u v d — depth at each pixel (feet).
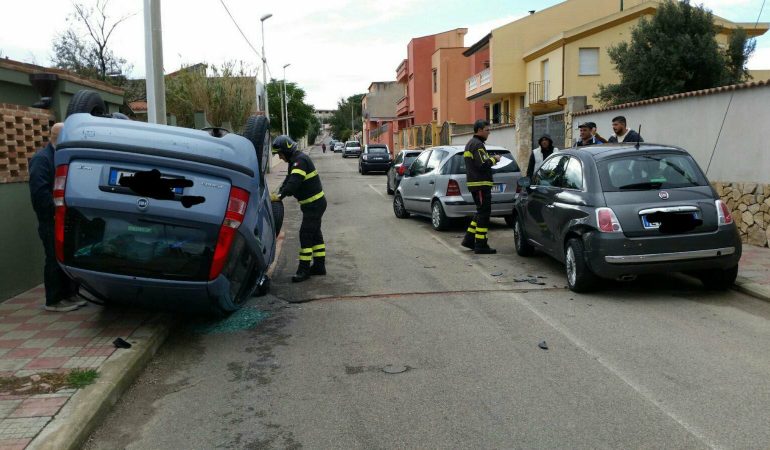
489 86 104.22
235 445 12.32
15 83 24.14
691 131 34.99
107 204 16.12
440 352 17.35
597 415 13.15
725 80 57.93
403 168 60.13
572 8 101.09
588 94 87.10
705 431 12.32
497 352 17.21
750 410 13.20
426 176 41.32
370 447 12.06
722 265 21.66
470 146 31.42
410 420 13.17
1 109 21.36
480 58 127.65
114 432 12.97
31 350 16.62
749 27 79.25
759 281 23.07
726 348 17.04
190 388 15.30
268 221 21.11
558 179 26.11
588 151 24.54
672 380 14.92
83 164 16.17
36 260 23.91
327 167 132.36
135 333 18.10
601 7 101.14
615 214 21.45
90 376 14.71
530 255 30.78
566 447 11.82
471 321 20.18
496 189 38.24
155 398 14.74
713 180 33.35
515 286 24.73
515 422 12.93
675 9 58.18
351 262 30.42
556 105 90.63
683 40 56.80
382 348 17.85
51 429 12.14
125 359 15.94
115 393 14.38
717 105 32.83
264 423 13.26
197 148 16.30
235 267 17.47
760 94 29.91
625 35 85.76
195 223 16.49
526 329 19.17
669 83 57.67
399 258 31.22
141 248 16.44
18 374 14.89
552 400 13.97
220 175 16.51
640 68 58.08
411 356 17.11
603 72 86.89
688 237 21.16
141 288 16.90
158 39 31.12
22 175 22.66
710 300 21.99
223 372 16.33
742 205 31.19
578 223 22.66
